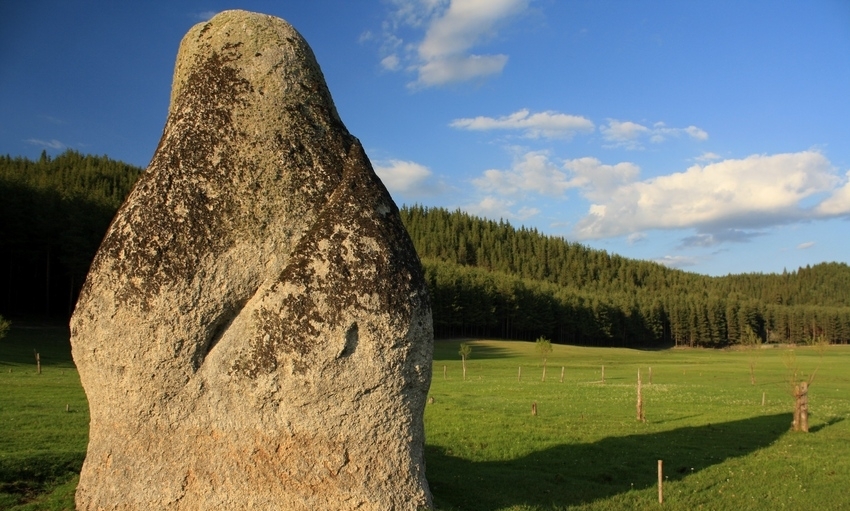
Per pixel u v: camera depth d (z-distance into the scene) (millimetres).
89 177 139750
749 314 152250
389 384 11109
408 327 11258
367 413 11039
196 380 10922
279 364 10836
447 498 13398
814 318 149750
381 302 11078
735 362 83375
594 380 51812
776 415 29688
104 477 10906
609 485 16062
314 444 10859
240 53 12250
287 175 11773
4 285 76938
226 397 10898
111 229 11422
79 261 75125
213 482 10734
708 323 151125
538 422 25766
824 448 21562
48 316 74188
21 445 16812
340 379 10867
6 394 28000
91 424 11336
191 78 12320
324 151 12203
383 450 11180
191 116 11898
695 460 19250
